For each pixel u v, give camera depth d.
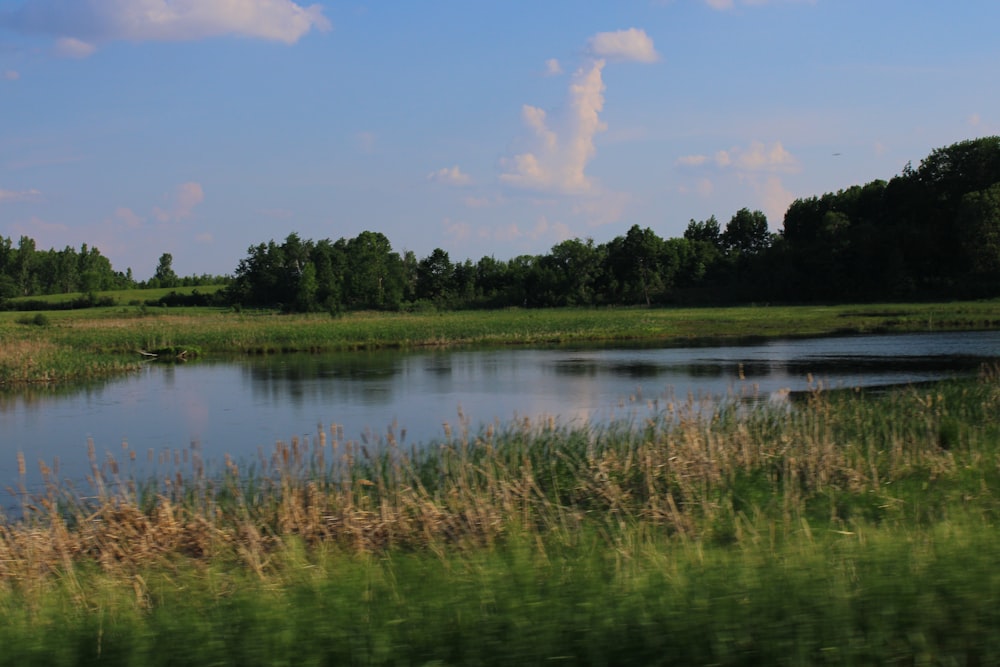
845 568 7.04
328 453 17.12
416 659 5.97
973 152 97.56
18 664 6.14
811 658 5.80
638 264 123.12
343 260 127.25
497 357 43.66
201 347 50.56
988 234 81.81
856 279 96.25
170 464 17.73
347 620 6.54
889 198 109.50
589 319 71.62
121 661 6.16
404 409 25.52
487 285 132.38
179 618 6.87
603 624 6.19
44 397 29.94
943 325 57.22
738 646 5.89
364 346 52.34
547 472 13.55
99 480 11.98
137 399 29.06
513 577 7.29
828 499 11.05
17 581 8.68
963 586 6.55
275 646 6.18
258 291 133.38
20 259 179.25
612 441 15.02
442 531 10.02
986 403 17.23
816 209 122.44
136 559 9.52
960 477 11.56
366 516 10.58
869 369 32.84
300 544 9.31
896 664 5.69
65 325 72.12
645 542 8.63
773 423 16.41
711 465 12.12
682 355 42.09
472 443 15.70
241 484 14.03
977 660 5.73
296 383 33.12
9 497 14.87
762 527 8.88
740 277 118.69
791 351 42.31
